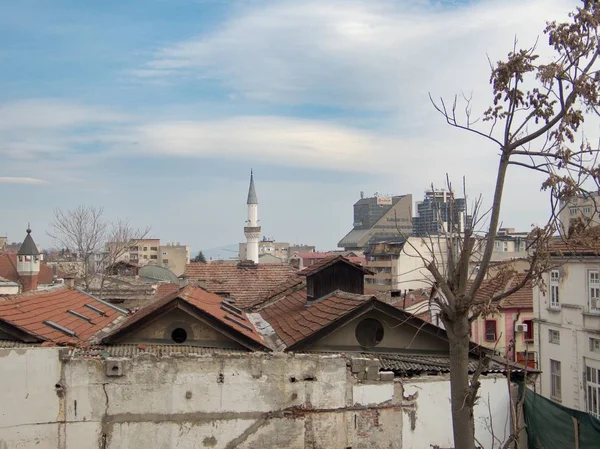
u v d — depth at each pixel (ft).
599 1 29.27
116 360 45.83
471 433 30.99
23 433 44.34
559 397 94.99
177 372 46.60
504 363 53.26
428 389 49.21
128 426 45.83
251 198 263.70
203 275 110.83
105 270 161.99
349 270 72.38
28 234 169.48
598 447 41.63
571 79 29.50
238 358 47.34
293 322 66.49
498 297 31.91
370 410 48.37
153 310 53.67
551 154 29.81
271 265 116.88
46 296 66.03
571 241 32.65
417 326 57.41
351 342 56.90
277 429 47.34
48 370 45.03
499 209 30.42
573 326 90.99
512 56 30.12
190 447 46.42
